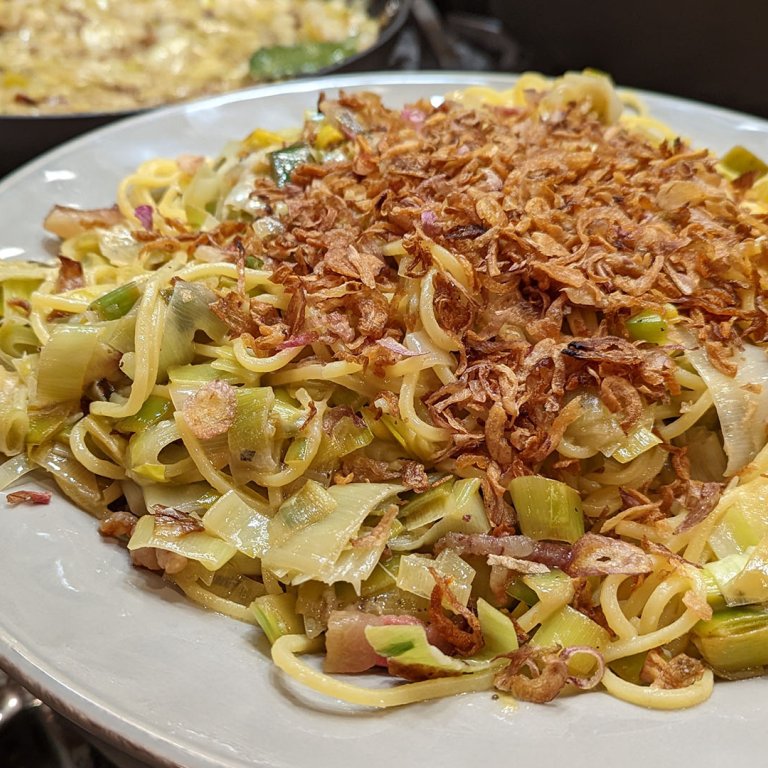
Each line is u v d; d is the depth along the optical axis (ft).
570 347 0.99
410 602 0.94
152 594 0.94
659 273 1.07
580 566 0.94
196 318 1.04
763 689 0.89
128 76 2.23
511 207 1.11
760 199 1.38
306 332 1.03
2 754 1.05
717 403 1.01
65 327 1.04
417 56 2.52
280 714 0.83
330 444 1.00
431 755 0.80
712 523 0.98
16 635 0.85
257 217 1.22
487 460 0.99
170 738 0.78
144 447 0.99
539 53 2.57
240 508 0.97
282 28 2.53
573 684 0.88
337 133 1.36
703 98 2.32
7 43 2.31
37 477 1.04
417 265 1.06
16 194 1.40
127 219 1.38
